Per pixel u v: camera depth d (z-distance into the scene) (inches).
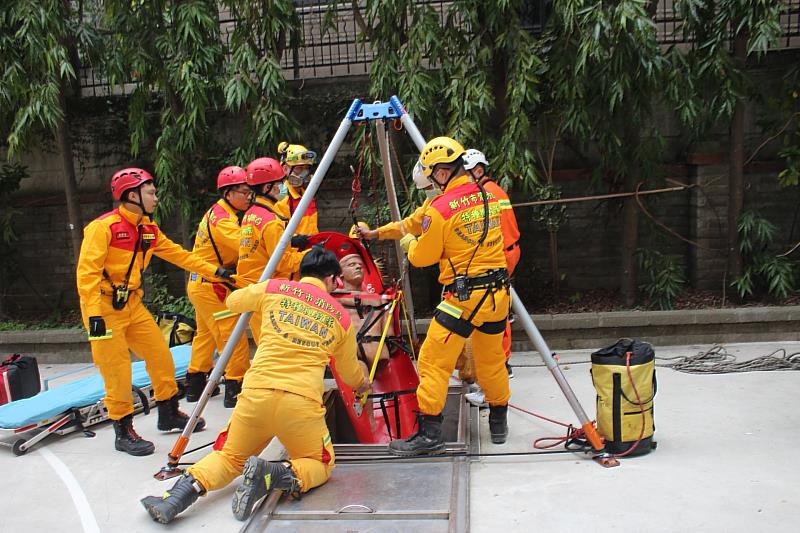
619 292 316.2
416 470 163.3
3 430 207.3
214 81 289.9
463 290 162.9
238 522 146.3
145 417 223.8
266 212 210.1
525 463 167.8
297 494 150.4
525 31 266.7
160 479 171.5
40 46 283.9
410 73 269.9
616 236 316.5
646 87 270.5
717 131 297.4
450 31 276.8
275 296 154.1
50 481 174.4
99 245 178.7
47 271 350.6
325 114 317.4
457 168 167.6
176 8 282.8
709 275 305.7
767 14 251.3
